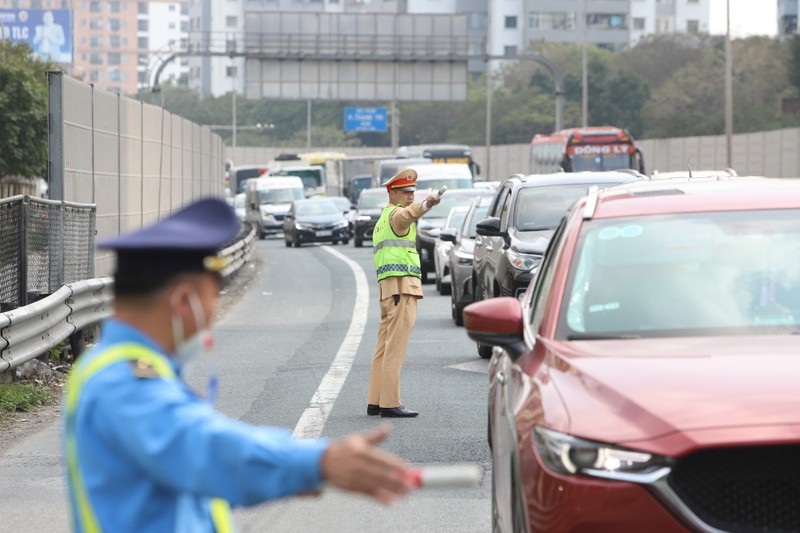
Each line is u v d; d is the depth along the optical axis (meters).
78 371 5.81
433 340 37.09
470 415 23.78
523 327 12.84
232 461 5.38
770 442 9.50
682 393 10.28
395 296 23.75
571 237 13.62
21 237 30.69
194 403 5.62
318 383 28.69
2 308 29.48
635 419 10.03
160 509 5.59
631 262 13.11
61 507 17.44
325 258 88.25
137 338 5.82
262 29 130.38
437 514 16.56
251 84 131.38
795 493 9.56
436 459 19.75
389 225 23.83
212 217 5.89
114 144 44.97
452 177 85.25
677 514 9.55
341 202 116.25
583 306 12.64
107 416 5.54
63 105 37.00
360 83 133.50
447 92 133.75
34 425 24.39
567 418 10.27
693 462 9.67
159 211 56.28
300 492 5.47
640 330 12.28
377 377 23.97
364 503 17.20
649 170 167.38
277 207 134.75
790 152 135.12
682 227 13.55
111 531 5.55
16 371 28.36
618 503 9.64
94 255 37.75
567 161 113.69
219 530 6.00
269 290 60.19
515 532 11.09
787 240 13.29
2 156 91.38
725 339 11.91
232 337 39.75
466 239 42.44
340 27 132.12
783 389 10.20
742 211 13.80
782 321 12.32
